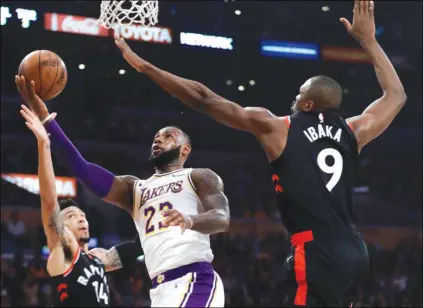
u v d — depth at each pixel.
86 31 19.31
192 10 20.53
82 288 4.90
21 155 18.08
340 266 3.70
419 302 16.28
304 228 3.78
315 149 3.85
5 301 13.52
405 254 17.73
